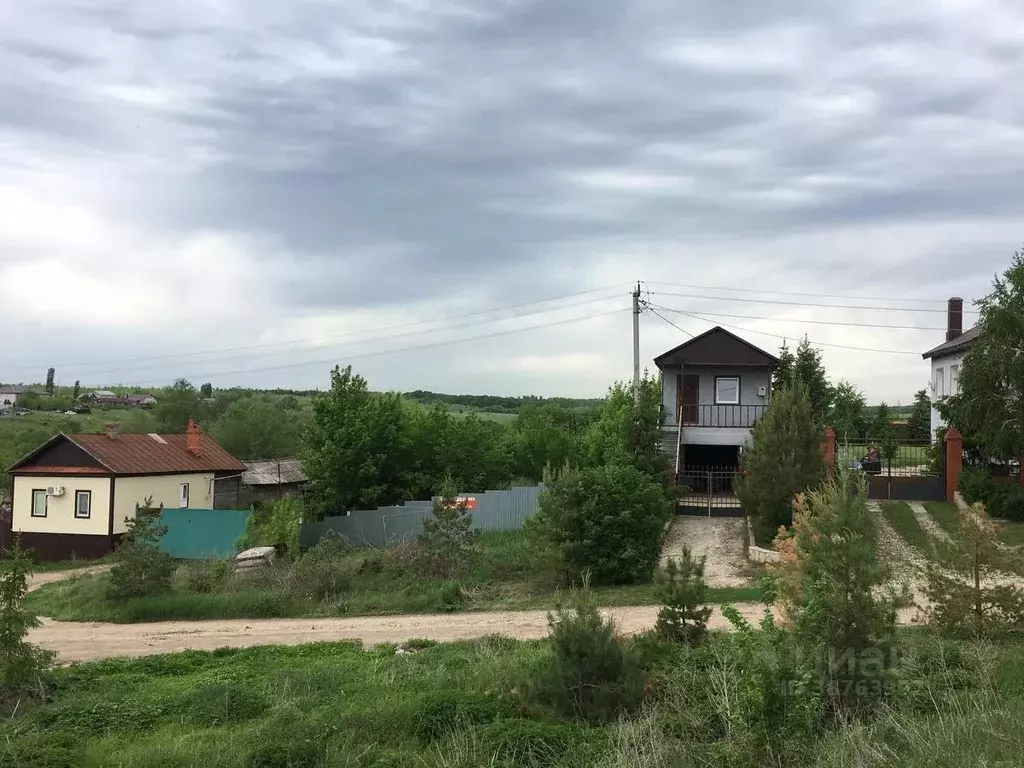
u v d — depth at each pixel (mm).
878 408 47312
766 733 6602
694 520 26109
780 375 33969
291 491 46375
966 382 23328
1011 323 22391
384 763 7551
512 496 32062
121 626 19859
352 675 12203
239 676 12945
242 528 31297
